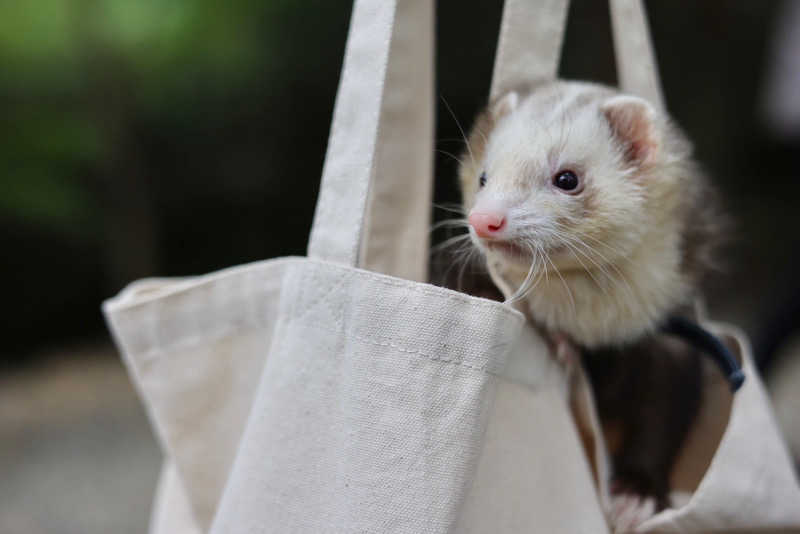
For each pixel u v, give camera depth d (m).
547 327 0.68
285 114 2.36
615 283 0.68
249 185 2.44
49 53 2.16
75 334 2.50
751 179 2.91
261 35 2.22
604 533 0.64
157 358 0.67
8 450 1.70
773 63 2.63
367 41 0.62
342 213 0.62
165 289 0.68
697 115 2.78
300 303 0.62
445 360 0.60
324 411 0.61
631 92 0.71
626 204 0.69
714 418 0.69
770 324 0.97
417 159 0.68
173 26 2.15
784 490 0.65
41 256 2.46
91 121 2.24
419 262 0.68
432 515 0.60
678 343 0.71
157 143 2.36
